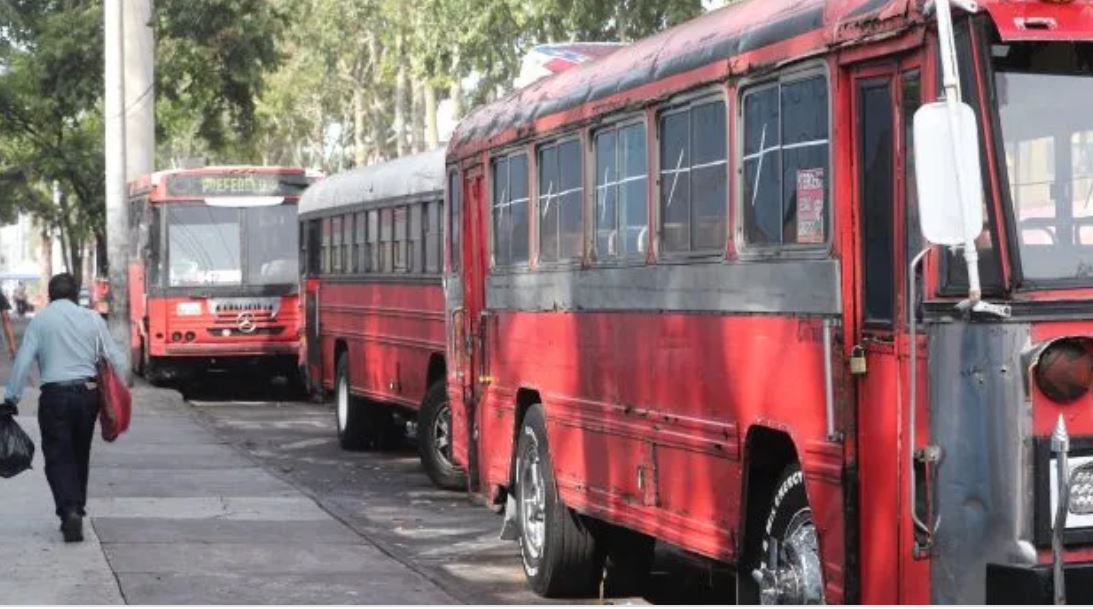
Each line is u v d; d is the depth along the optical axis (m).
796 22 8.13
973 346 6.64
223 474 18.78
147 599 11.24
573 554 11.69
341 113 80.62
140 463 19.80
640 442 10.20
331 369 24.28
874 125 7.43
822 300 7.77
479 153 13.89
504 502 13.60
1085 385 6.56
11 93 50.94
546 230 12.16
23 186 60.19
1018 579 6.51
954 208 6.43
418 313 19.16
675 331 9.64
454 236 14.88
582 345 11.26
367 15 64.12
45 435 13.49
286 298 32.28
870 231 7.45
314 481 19.19
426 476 19.69
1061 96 6.75
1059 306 6.56
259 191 32.31
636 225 10.32
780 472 8.66
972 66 6.71
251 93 48.69
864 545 7.43
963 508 6.69
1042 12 6.68
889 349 7.25
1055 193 6.71
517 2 35.59
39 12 52.34
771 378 8.34
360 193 22.33
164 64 47.16
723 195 9.02
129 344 31.44
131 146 36.97
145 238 32.88
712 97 9.17
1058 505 6.50
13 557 12.88
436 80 44.62
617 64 10.88
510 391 12.96
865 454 7.44
